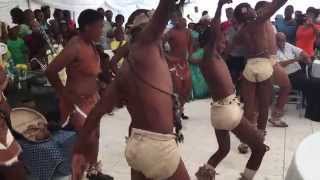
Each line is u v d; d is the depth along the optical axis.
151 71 2.30
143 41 2.30
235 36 4.73
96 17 3.41
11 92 4.66
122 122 5.87
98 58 3.56
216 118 3.53
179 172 2.38
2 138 3.03
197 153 4.75
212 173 3.74
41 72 5.06
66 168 3.93
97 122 2.40
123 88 2.36
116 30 7.47
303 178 1.44
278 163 4.50
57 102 4.50
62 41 6.29
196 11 11.54
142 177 2.42
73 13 11.04
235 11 4.72
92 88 3.53
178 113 2.42
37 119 3.86
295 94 6.67
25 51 5.96
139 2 12.17
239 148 4.75
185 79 5.88
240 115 3.51
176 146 2.38
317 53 7.28
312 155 1.62
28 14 6.87
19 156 3.36
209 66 3.48
